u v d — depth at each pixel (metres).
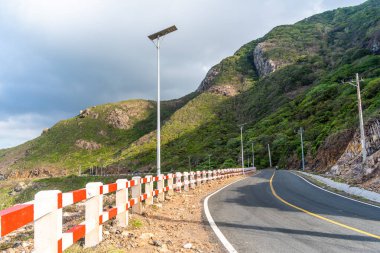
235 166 97.31
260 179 36.53
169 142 191.25
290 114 128.12
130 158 194.50
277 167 92.50
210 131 184.62
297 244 7.11
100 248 6.22
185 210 12.57
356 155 33.84
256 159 107.94
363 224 9.56
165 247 6.91
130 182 9.17
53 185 151.38
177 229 8.95
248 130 148.38
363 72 122.94
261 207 13.54
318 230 8.68
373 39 164.62
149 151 190.38
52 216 4.33
